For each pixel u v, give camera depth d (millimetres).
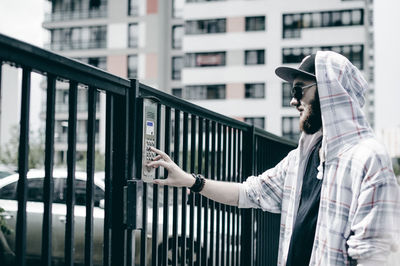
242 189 2141
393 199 1503
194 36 33250
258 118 32094
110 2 37344
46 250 1306
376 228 1480
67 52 37969
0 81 1160
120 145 1664
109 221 1619
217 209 2637
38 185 5426
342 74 1628
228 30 32719
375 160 1511
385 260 1486
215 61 32938
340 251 1574
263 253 3672
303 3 31406
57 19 38219
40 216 5273
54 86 1309
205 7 33031
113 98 1661
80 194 5363
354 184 1538
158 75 36719
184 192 2193
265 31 32125
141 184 1677
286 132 31625
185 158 2156
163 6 37688
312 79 1761
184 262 2193
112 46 37281
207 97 33031
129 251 1662
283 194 1944
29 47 1149
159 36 36719
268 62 31984
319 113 1771
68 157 1409
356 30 30594
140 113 1720
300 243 1713
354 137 1585
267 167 3896
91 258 1502
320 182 1729
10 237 4961
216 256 2629
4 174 5590
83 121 29891
